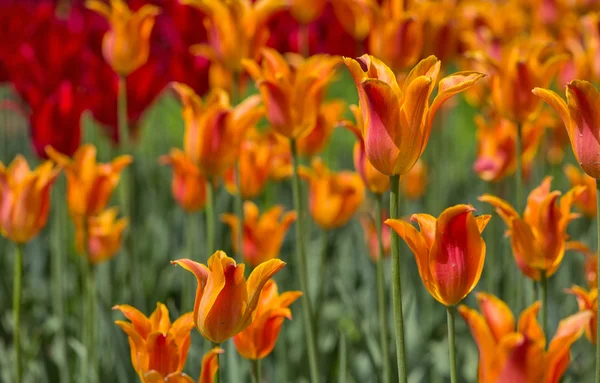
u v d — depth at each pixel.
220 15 3.99
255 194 4.69
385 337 3.50
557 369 2.14
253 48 4.08
